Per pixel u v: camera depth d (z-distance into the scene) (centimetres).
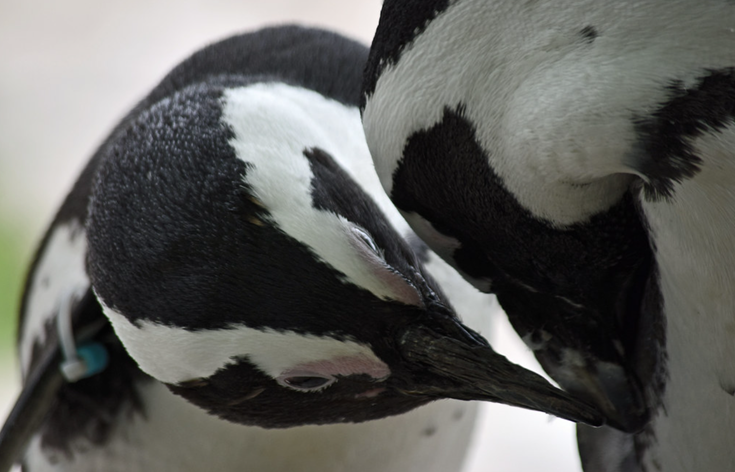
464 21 128
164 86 146
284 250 131
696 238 128
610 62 126
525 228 131
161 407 145
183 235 131
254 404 135
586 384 134
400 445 146
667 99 126
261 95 136
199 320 131
